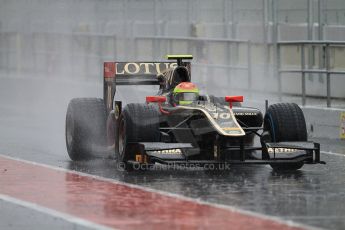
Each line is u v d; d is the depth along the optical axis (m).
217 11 81.06
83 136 49.25
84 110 49.59
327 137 62.19
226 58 73.38
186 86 46.22
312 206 35.50
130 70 51.56
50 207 35.44
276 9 71.06
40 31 101.00
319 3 68.88
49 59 98.81
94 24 92.88
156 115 43.88
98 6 92.00
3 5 105.62
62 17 97.25
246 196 37.72
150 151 42.44
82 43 92.19
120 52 87.94
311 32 69.81
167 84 48.28
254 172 45.16
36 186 40.62
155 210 34.56
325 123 62.31
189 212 34.12
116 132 45.59
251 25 78.69
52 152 54.12
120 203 36.12
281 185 40.78
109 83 51.44
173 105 46.31
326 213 34.06
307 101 69.69
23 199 37.28
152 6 87.94
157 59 81.06
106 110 51.31
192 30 80.88
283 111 45.31
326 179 42.72
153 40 81.12
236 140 43.38
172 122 45.66
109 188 39.88
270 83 73.56
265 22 72.19
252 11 78.94
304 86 64.19
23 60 104.44
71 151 49.72
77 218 33.19
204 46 76.12
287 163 45.34
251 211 34.38
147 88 80.62
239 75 73.56
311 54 70.38
